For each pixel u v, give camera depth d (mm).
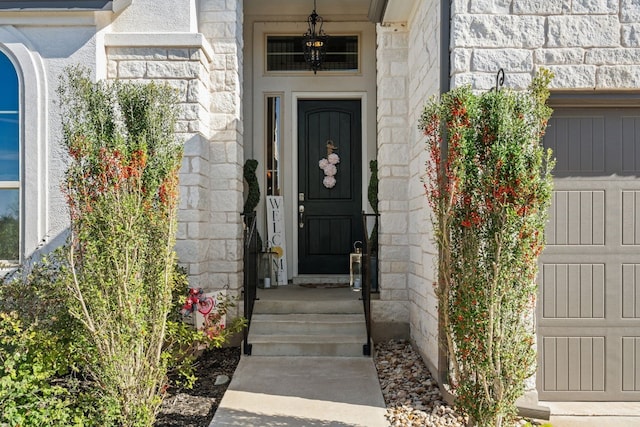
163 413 4363
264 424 4051
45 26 5410
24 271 5227
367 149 7867
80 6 5309
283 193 7895
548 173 3426
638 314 4586
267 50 7953
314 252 7961
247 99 7855
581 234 4598
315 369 5309
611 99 4441
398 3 5805
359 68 7891
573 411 4406
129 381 3615
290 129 7898
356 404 4445
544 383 4605
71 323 3957
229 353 5973
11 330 4066
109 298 3588
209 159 6219
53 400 3652
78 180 3662
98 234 3629
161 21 5797
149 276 3787
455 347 3758
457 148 3408
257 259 6930
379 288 6609
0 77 5449
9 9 5262
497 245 3291
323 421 4113
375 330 6355
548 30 4426
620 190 4598
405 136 6379
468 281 3396
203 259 5941
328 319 6145
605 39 4426
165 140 3939
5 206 5453
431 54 5027
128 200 3627
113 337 3578
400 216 6379
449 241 3553
